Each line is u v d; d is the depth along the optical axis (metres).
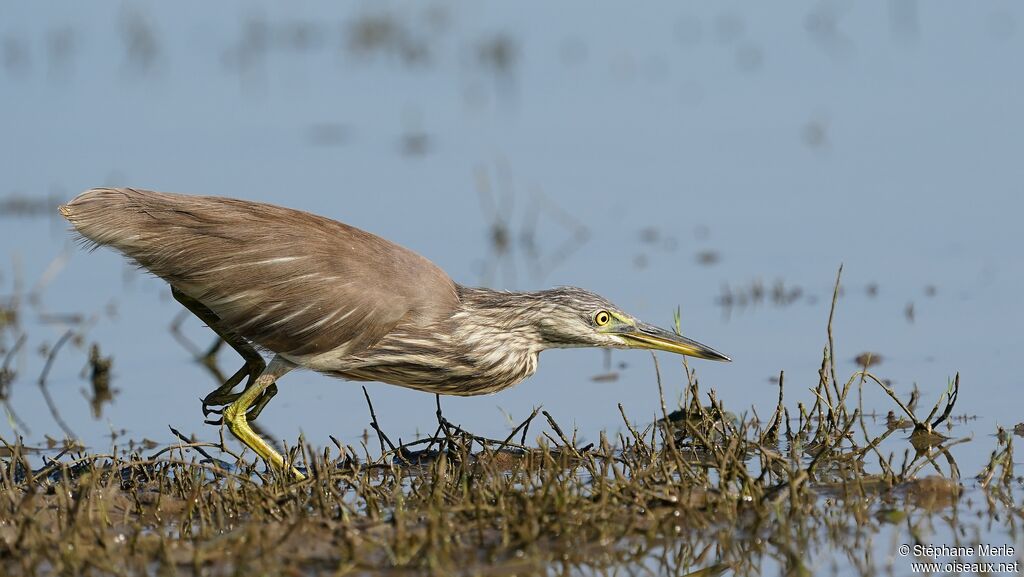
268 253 13.69
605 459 12.40
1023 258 20.02
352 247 13.95
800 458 13.32
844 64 30.02
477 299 14.40
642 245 21.64
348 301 13.73
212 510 12.20
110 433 15.44
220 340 18.19
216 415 16.11
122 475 13.53
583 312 14.30
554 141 26.38
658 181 24.22
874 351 16.89
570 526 11.28
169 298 20.78
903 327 17.70
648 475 12.12
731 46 31.84
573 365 17.41
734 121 27.05
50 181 23.92
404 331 14.02
